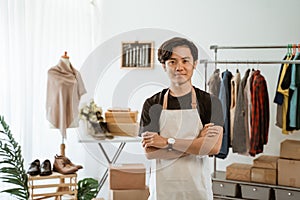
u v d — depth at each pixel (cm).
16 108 326
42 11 356
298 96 305
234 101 317
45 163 282
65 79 300
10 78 315
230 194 322
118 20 432
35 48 352
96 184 327
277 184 309
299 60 297
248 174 318
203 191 154
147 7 418
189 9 399
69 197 296
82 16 413
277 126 348
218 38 388
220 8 386
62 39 385
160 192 151
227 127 314
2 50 308
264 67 368
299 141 327
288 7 362
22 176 278
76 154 399
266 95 317
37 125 356
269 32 369
